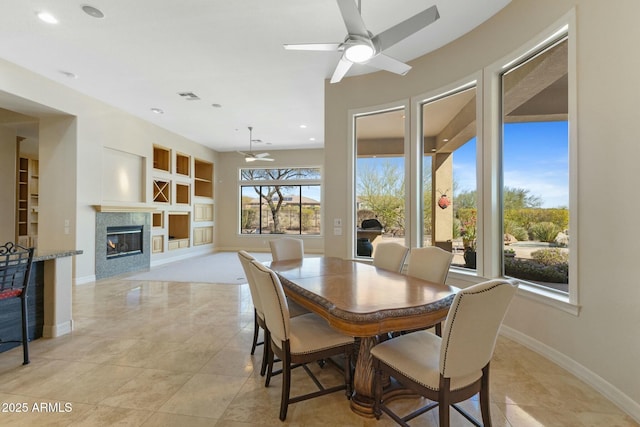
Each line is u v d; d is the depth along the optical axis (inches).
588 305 88.7
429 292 82.2
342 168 178.4
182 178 327.0
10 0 112.4
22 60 159.3
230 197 398.0
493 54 124.3
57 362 101.7
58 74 176.4
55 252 124.1
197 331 128.9
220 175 399.2
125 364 100.6
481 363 61.2
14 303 112.8
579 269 91.4
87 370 96.6
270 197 397.7
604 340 83.5
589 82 87.7
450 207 150.6
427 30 133.1
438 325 103.3
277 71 171.3
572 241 93.4
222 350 111.1
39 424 71.6
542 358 104.0
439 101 153.6
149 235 270.8
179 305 164.4
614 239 80.5
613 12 80.7
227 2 114.3
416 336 77.4
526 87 115.3
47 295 123.0
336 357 107.5
